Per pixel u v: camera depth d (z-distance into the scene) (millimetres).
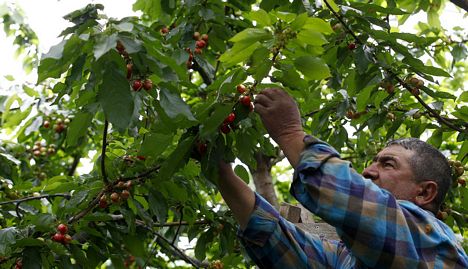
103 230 4168
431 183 2850
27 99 5332
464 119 4215
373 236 2471
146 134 3521
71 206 3668
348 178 2527
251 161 3217
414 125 4398
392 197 2543
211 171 2912
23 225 3732
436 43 5504
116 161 3816
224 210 4723
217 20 4707
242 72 2830
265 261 2977
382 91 4059
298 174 2580
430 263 2549
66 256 3629
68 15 2879
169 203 4293
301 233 3047
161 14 5117
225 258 4699
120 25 2766
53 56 2779
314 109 4762
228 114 2750
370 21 3791
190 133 2955
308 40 2830
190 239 4641
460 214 4441
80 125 3158
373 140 5508
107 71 2645
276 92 2793
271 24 2871
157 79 2926
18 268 3584
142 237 4586
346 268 2875
